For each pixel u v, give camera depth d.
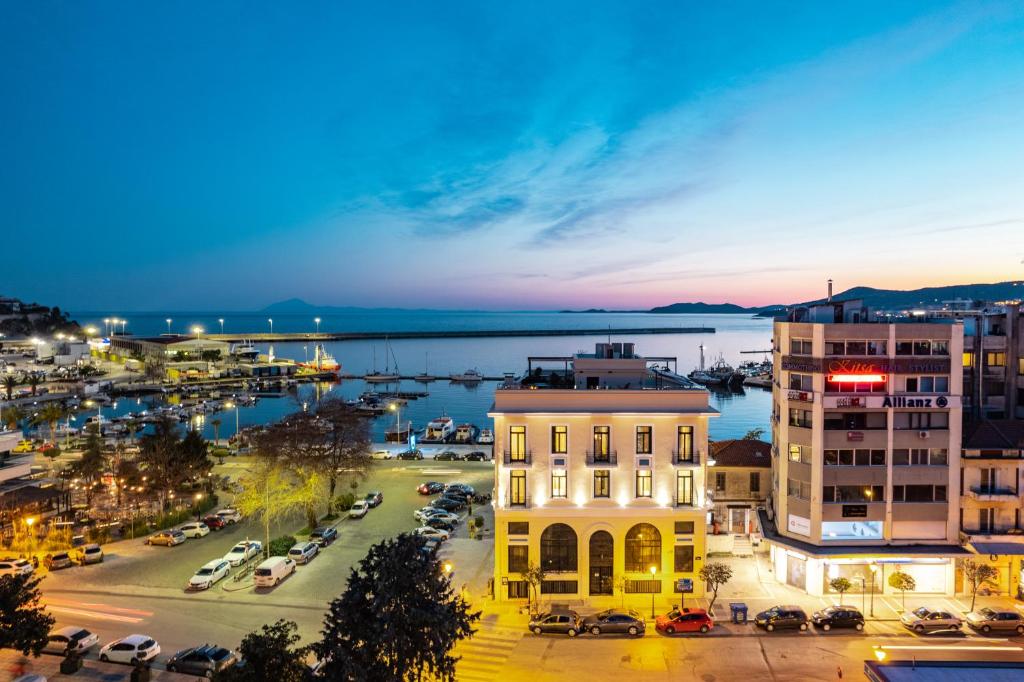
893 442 50.91
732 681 38.16
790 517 52.47
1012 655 40.81
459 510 72.44
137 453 85.50
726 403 185.88
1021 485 50.66
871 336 51.12
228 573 53.97
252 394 186.00
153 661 39.16
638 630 43.84
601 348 64.81
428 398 192.62
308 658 39.28
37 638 33.69
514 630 44.59
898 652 41.47
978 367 62.16
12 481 74.50
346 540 62.41
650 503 49.31
